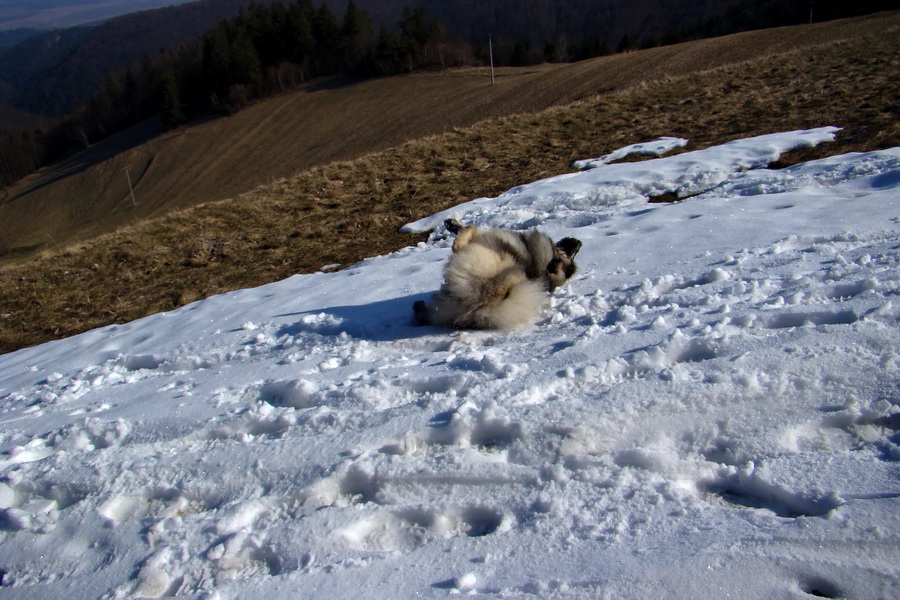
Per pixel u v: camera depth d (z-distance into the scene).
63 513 3.80
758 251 5.84
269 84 82.56
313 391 4.60
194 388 5.31
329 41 83.31
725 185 9.29
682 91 19.27
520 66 79.38
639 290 5.43
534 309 5.35
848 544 2.58
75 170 79.12
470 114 49.25
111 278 12.75
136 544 3.46
